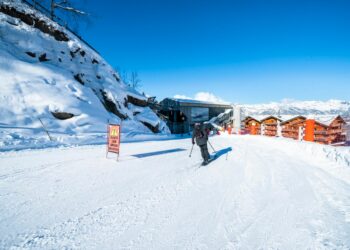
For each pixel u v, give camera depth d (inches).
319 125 606.2
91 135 548.4
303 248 109.6
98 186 199.2
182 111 1562.5
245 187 203.2
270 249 109.0
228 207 158.7
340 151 319.6
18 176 220.7
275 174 249.4
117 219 138.9
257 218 141.9
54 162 285.0
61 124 563.8
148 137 729.6
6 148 361.4
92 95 773.9
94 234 121.5
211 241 116.0
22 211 146.8
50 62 776.3
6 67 601.6
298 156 372.5
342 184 210.5
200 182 218.1
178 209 154.6
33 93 585.9
